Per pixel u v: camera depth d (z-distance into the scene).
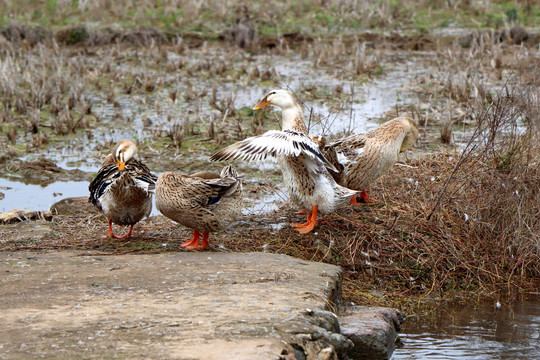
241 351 5.91
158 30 29.42
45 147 16.81
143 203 9.98
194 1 32.41
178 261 8.78
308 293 7.57
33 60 25.19
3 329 6.42
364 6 32.06
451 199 11.30
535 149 12.03
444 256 10.41
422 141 16.06
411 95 20.83
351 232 10.67
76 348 5.98
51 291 7.58
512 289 10.12
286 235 10.58
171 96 20.73
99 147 16.62
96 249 9.78
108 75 23.94
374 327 7.86
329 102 20.19
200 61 25.73
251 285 7.79
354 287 9.75
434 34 29.19
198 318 6.69
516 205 10.88
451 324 8.92
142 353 5.86
